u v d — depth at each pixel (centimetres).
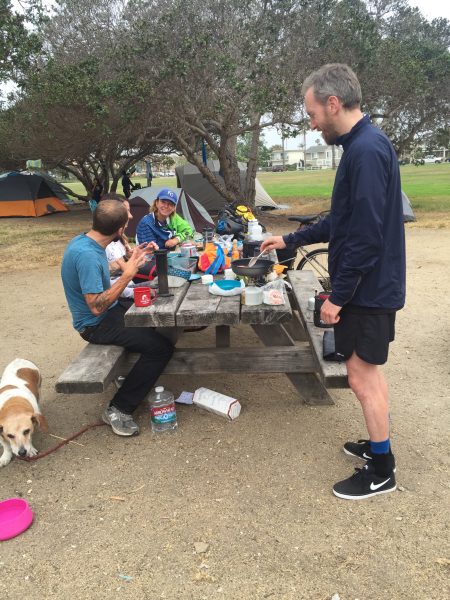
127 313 295
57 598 202
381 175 197
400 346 450
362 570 208
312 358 334
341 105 207
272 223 1427
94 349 316
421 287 648
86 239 313
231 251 407
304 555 217
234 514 245
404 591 197
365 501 249
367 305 213
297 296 397
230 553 220
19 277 842
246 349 338
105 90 1075
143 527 239
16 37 893
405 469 274
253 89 1125
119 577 210
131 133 1325
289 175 5406
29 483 278
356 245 200
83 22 1263
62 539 234
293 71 1182
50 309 627
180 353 338
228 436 315
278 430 319
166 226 531
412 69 1296
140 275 425
